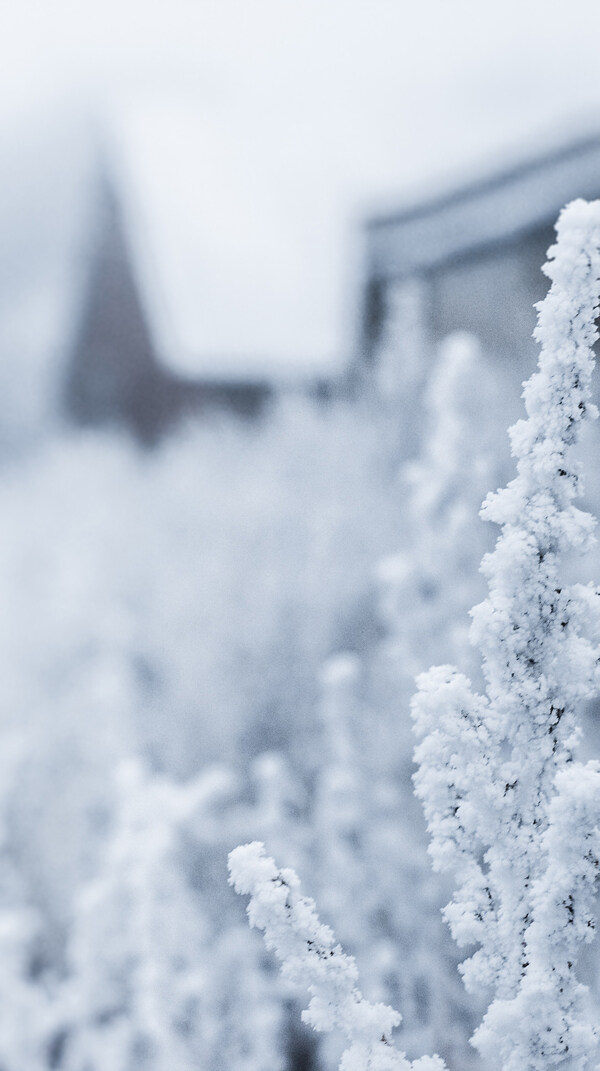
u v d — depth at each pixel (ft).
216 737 13.82
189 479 26.71
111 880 7.00
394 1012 3.34
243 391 39.19
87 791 13.53
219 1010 6.18
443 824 3.38
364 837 7.15
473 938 3.41
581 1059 3.22
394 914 6.91
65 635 22.66
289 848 7.38
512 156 24.00
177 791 6.38
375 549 15.96
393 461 16.30
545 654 3.27
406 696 9.73
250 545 19.25
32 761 15.01
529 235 24.09
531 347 17.60
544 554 3.22
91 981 7.63
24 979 8.84
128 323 44.88
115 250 46.11
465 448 7.12
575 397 3.12
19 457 54.80
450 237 26.35
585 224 3.02
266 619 16.42
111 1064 7.28
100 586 24.30
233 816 8.06
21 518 34.78
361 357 20.95
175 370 38.99
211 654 16.35
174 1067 5.82
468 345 7.22
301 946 3.24
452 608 7.29
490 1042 3.25
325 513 17.35
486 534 7.27
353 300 32.17
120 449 39.93
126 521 28.25
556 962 3.16
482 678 7.01
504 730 3.34
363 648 14.02
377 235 29.66
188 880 6.99
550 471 3.15
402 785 9.03
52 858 12.54
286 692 14.24
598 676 3.25
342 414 19.71
